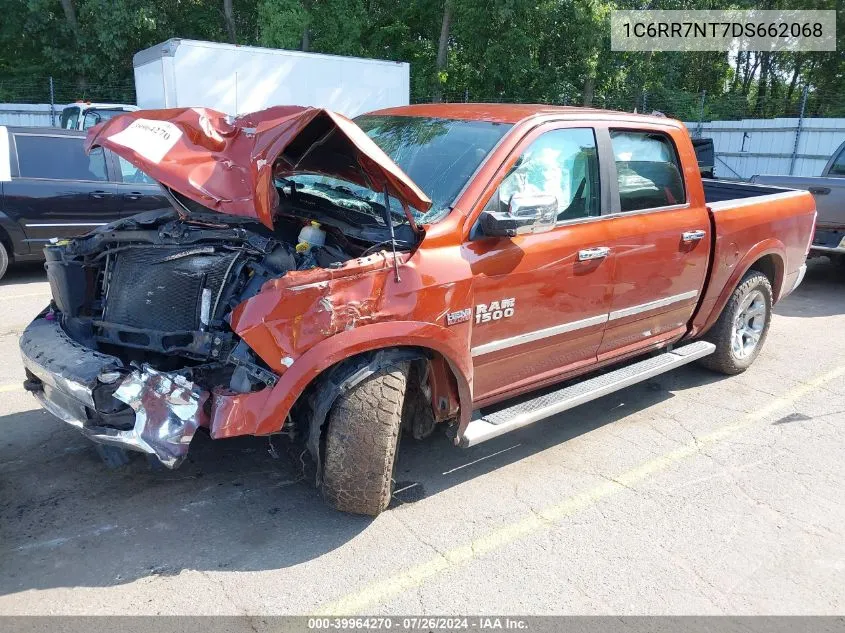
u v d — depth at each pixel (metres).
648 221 4.45
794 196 5.94
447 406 3.61
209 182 3.12
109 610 2.82
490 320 3.64
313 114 2.97
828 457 4.41
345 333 3.08
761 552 3.42
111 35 22.50
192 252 3.34
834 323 7.56
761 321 5.81
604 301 4.27
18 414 4.51
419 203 3.23
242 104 14.50
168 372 3.10
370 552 3.27
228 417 2.96
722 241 5.04
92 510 3.50
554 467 4.17
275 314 2.94
